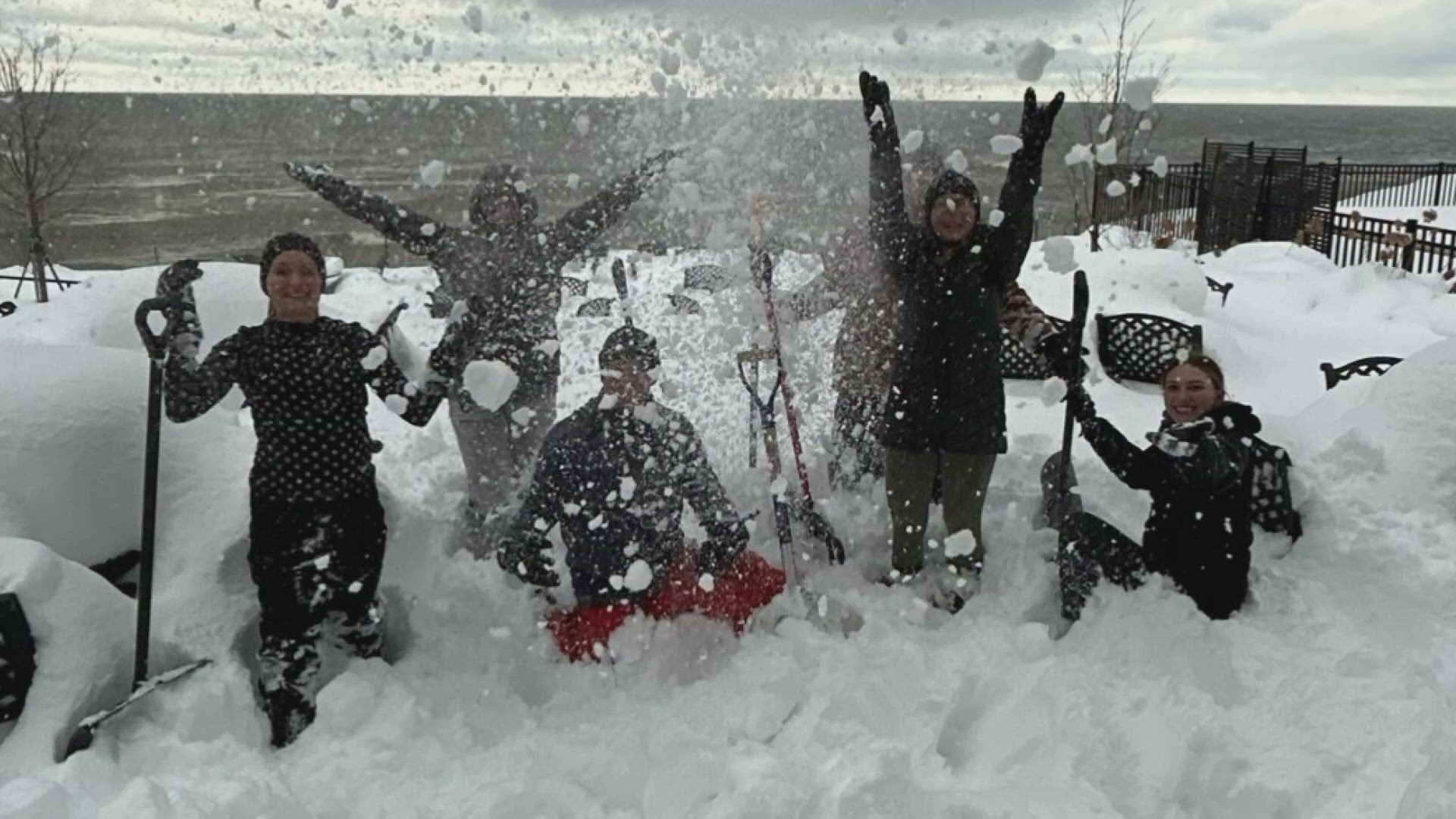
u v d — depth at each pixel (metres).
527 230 3.94
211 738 2.85
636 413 3.36
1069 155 3.50
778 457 3.89
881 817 2.47
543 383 4.03
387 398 3.06
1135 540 4.00
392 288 9.16
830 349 4.77
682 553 3.46
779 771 2.62
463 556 3.91
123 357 3.56
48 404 3.27
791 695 3.05
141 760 2.72
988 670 3.15
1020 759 2.83
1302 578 3.69
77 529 3.23
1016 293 3.80
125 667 2.97
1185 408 3.55
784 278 4.31
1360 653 3.08
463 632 3.44
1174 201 20.78
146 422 3.24
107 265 19.31
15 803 2.39
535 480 3.37
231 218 24.78
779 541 3.86
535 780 2.67
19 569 2.84
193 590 3.21
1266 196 17.78
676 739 2.81
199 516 3.42
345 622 3.21
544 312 3.99
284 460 2.96
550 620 3.43
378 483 3.70
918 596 3.71
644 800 2.61
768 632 3.41
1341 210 22.73
